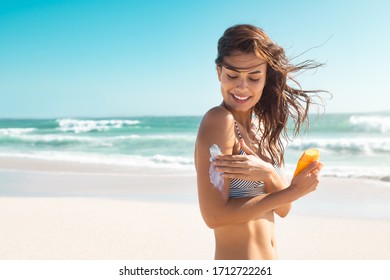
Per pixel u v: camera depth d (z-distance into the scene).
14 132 47.19
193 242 7.13
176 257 6.41
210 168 2.38
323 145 21.88
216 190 2.36
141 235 7.52
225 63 2.49
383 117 31.62
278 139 2.99
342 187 11.84
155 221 8.46
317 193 11.18
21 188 12.76
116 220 8.52
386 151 20.86
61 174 15.48
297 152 20.67
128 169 16.61
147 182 13.45
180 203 10.16
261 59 2.48
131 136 34.91
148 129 48.34
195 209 9.45
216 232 2.65
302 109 3.03
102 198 10.98
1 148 29.25
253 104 2.57
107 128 49.41
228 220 2.34
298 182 2.29
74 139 33.66
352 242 7.12
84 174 15.40
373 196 10.66
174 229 7.91
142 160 19.75
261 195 2.34
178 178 14.05
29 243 7.04
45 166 17.84
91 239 7.28
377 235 7.47
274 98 2.78
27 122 76.81
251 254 2.52
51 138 34.59
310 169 2.29
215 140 2.39
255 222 2.58
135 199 10.86
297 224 8.27
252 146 2.70
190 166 17.31
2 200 10.55
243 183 2.46
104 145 29.84
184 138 32.31
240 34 2.44
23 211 9.28
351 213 9.07
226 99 2.58
